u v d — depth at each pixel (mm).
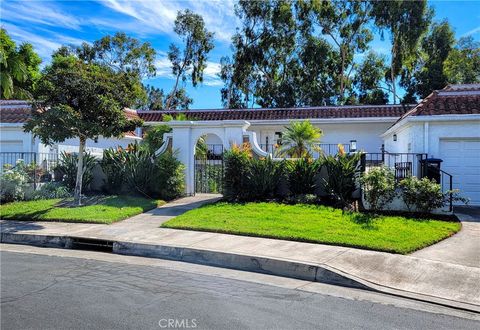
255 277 6836
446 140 13469
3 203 13875
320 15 31703
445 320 4945
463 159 13383
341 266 6895
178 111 26531
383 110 23016
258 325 4629
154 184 14766
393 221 10180
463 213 11938
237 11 33219
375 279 6422
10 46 21547
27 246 9398
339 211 11258
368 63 35844
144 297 5578
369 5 30859
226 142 15016
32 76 24266
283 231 9203
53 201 13695
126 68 39000
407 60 32250
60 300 5406
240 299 5590
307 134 15898
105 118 12461
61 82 11828
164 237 9156
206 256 7844
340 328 4598
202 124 15289
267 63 34500
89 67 12703
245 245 8281
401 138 16047
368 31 32281
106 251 8922
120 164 15219
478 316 5125
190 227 9945
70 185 15508
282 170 13492
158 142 17719
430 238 8648
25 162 16672
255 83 36312
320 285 6438
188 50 37781
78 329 4430
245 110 25359
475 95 14445
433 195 11008
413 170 13352
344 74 35688
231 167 13492
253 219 10453
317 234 8875
